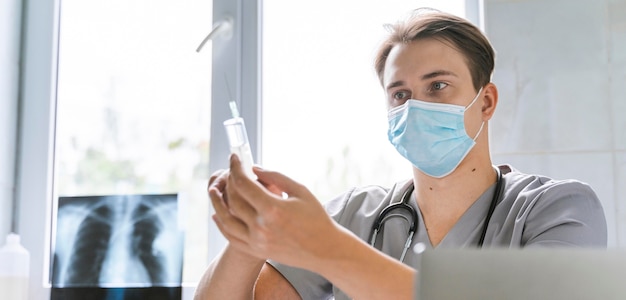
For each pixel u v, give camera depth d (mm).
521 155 1752
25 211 2059
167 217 2000
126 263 1992
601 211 1451
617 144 1707
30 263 2035
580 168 1721
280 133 2004
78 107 2098
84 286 1997
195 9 2068
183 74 2059
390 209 1568
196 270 1974
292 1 2035
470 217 1479
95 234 2025
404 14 1810
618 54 1726
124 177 2055
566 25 1760
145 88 2078
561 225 1357
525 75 1770
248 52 2018
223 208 1062
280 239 1027
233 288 1357
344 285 1063
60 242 2039
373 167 1944
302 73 2012
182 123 2045
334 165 1967
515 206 1445
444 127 1454
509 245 1411
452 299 646
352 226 1599
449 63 1474
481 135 1509
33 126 2084
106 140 2080
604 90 1726
